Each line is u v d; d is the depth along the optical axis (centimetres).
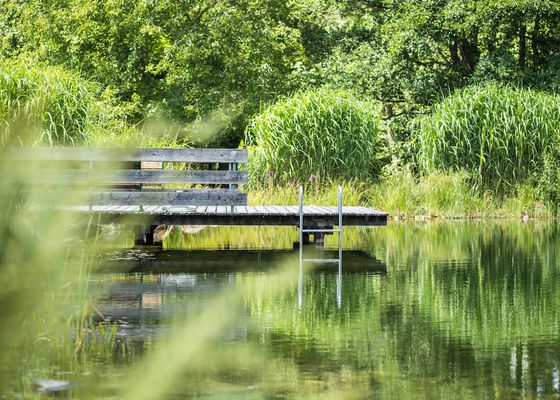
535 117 4166
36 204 396
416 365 1033
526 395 889
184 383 920
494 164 4166
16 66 3534
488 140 4144
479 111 4203
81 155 2344
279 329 1270
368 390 902
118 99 5056
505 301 1559
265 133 4069
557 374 987
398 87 5306
